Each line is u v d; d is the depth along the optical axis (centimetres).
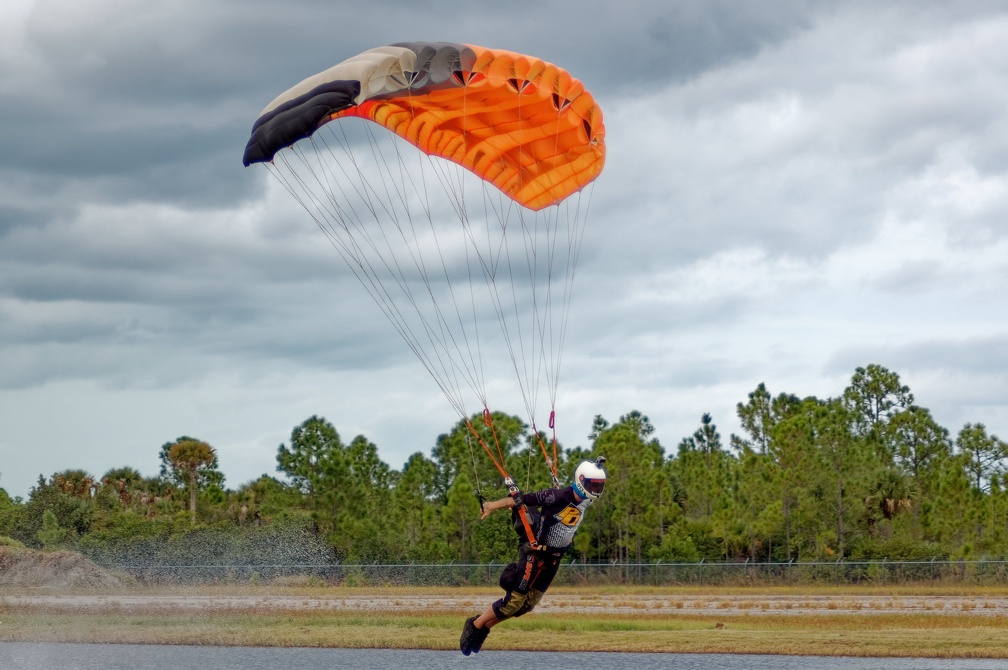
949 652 3406
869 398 13375
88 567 6662
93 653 3572
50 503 8406
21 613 4653
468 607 5116
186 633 3962
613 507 7912
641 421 15562
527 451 8406
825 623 4341
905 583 6662
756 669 3200
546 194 2561
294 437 7806
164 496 11300
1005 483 8512
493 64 2217
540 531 1898
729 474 8612
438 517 8338
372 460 8512
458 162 2544
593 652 3541
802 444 7831
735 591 6241
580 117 2386
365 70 2111
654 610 4975
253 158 2195
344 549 7425
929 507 7612
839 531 7556
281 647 3700
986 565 6625
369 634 3931
